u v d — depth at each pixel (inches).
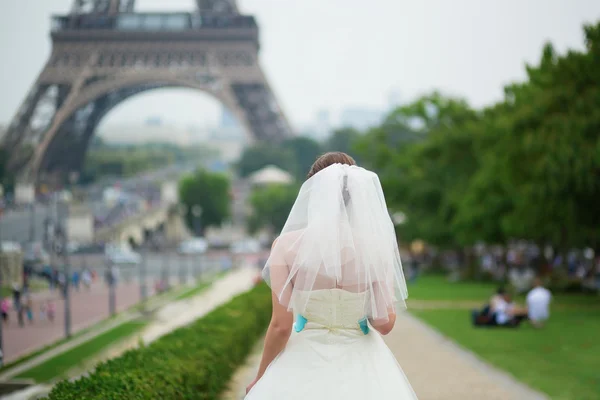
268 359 241.1
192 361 539.5
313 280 235.8
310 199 244.4
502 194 2228.1
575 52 1429.6
